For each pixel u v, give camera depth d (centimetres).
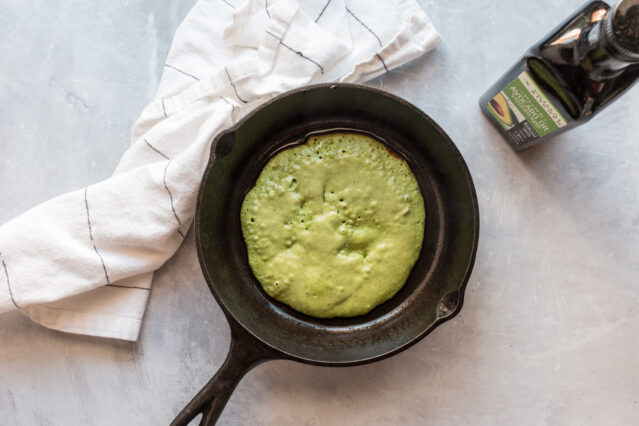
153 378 54
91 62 56
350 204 53
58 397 54
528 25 55
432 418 54
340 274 52
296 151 54
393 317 54
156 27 55
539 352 55
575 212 55
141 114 54
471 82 55
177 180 51
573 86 46
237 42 54
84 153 55
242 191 54
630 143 55
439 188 55
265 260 53
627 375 54
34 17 56
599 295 54
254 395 54
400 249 53
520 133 52
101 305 53
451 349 54
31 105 56
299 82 53
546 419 54
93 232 51
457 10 55
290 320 54
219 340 54
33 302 51
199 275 55
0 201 55
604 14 45
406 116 52
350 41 54
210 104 53
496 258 55
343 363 46
